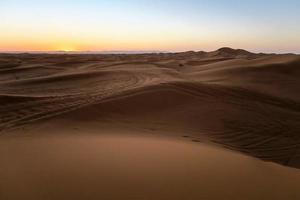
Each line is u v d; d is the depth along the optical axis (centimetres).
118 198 446
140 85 2078
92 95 1706
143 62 5231
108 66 4531
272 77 3108
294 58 4019
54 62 5503
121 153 698
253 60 4372
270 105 1845
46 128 1045
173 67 4556
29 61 5941
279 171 613
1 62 4994
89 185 489
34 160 626
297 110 1833
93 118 1248
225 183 523
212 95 1839
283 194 490
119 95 1587
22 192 457
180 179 532
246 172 588
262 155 1068
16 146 759
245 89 2167
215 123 1348
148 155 687
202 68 4266
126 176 536
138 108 1445
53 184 490
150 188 488
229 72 3353
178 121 1326
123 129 1125
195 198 458
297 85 2788
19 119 1159
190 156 691
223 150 838
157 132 1122
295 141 1247
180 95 1720
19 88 2348
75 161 620
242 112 1577
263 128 1370
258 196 477
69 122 1159
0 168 569
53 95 1786
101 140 855
